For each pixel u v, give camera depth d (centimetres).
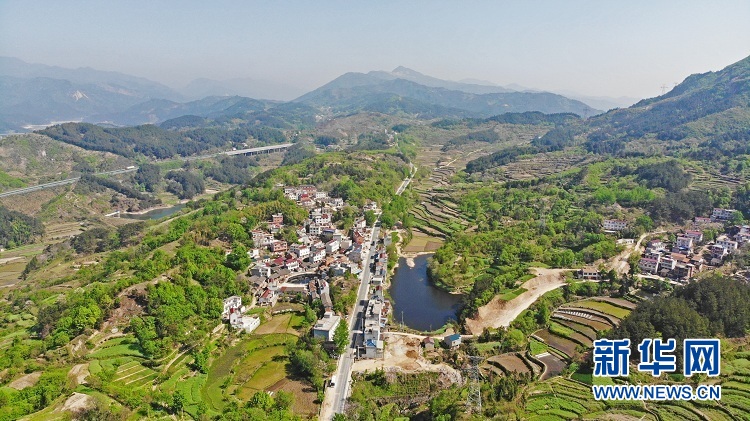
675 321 15100
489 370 15038
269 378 14862
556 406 12862
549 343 16862
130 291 17850
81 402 12194
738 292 16362
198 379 14550
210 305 17825
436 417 12312
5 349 15812
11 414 11525
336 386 14312
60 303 18325
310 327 17738
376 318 17325
